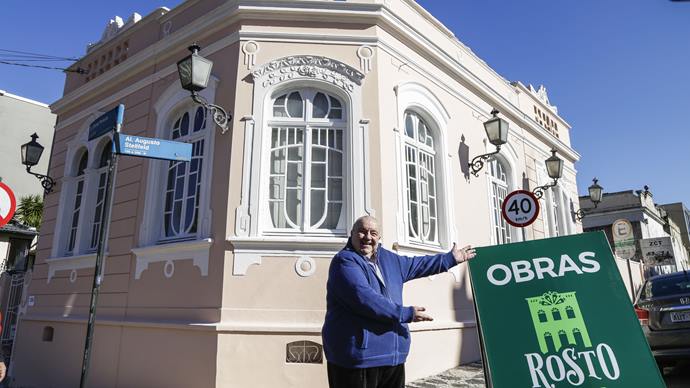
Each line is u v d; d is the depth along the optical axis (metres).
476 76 9.48
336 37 7.09
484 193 9.23
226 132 6.75
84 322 7.86
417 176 7.68
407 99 7.59
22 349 9.30
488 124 8.62
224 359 5.78
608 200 27.50
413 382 6.22
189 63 6.36
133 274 7.35
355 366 2.93
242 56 6.98
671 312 6.14
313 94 7.04
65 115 10.52
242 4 7.12
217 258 6.28
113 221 8.01
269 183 6.68
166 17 8.68
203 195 6.73
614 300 3.46
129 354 6.88
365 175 6.59
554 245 3.76
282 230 6.44
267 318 5.97
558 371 3.31
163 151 5.50
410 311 2.91
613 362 3.26
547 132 12.52
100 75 9.45
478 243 8.68
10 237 14.88
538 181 11.68
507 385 3.33
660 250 17.64
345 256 3.15
